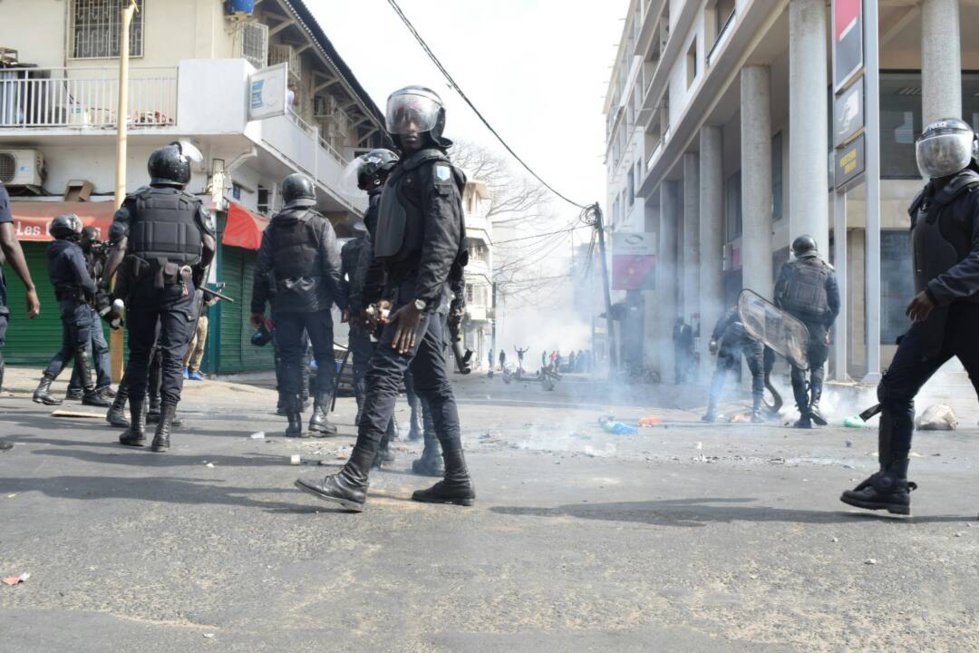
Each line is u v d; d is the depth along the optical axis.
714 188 20.55
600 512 3.87
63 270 8.82
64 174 16.73
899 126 17.53
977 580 2.83
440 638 2.26
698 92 19.14
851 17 11.12
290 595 2.61
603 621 2.41
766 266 16.08
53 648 2.17
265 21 19.77
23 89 16.61
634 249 28.89
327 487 3.66
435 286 3.66
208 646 2.20
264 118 15.84
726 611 2.51
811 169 13.02
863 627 2.38
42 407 8.59
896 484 3.84
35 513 3.63
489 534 3.38
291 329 6.62
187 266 5.57
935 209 3.77
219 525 3.46
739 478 5.03
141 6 17.00
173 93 16.73
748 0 14.54
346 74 24.09
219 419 8.30
